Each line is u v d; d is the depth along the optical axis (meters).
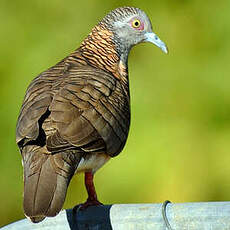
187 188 12.07
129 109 8.99
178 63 12.60
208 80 12.52
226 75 12.52
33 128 7.69
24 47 12.57
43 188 7.32
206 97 12.48
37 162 7.55
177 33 12.73
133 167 12.02
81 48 9.56
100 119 8.26
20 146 7.81
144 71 12.55
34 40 12.62
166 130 12.19
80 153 7.92
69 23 12.74
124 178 12.05
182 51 12.66
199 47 12.68
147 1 12.84
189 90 12.48
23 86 12.39
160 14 12.80
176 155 12.08
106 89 8.59
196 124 12.37
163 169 12.02
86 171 8.57
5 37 12.64
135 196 12.06
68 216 7.43
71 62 9.16
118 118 8.57
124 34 9.85
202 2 12.80
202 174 12.25
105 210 7.30
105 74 8.91
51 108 7.94
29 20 12.73
